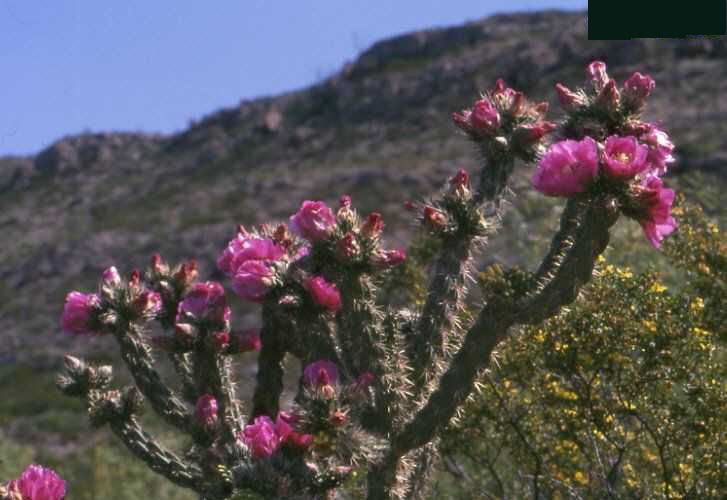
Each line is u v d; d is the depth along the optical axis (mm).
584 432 5125
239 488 3049
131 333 3883
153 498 12203
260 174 61094
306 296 3281
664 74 49125
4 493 3203
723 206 8445
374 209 46344
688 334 4754
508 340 4875
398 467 3295
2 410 30938
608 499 4832
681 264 5664
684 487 4594
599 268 4871
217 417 3588
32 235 62875
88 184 73688
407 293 6918
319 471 3047
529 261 8312
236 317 31828
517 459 5246
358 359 3297
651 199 3066
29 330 43875
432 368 3512
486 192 3734
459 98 62125
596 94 3594
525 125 3732
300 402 3162
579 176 3078
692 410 4656
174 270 3945
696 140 35938
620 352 4758
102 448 13719
